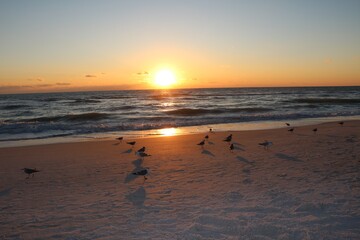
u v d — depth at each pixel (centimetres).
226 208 728
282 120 2886
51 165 1241
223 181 957
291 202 750
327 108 4178
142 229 634
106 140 1873
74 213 738
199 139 1816
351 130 2019
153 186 934
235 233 602
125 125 2489
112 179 1027
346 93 9719
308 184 892
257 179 965
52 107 5222
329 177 958
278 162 1188
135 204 784
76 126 2488
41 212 752
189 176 1031
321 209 700
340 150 1370
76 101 7038
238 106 4822
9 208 786
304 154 1314
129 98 8425
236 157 1306
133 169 1152
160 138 1891
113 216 710
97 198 841
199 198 809
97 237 606
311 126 2288
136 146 1631
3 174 1119
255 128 2358
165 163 1232
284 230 604
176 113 3688
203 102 6066
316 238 572
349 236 576
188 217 686
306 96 7938
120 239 594
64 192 904
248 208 723
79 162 1284
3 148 1612
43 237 618
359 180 916
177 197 825
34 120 3167
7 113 4256
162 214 710
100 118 3181
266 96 8262
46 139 1975
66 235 621
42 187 960
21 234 634
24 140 1942
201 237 588
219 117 3041
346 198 762
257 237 583
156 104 5584
